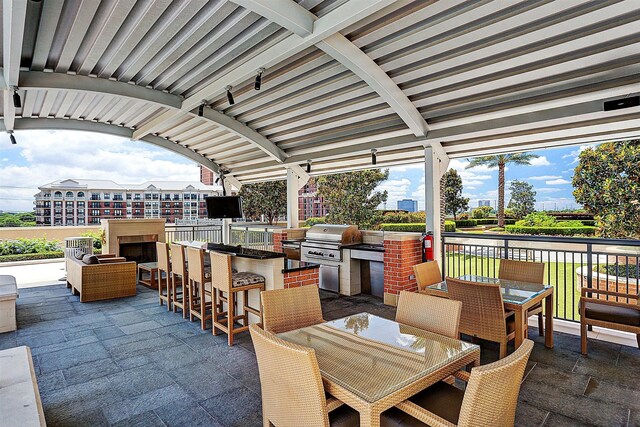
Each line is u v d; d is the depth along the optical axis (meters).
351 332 2.22
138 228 8.14
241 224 12.66
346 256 6.08
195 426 2.38
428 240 5.18
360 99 4.78
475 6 2.88
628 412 2.51
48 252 10.48
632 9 2.67
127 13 3.31
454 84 4.00
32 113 6.22
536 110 4.02
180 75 4.66
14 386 2.01
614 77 3.36
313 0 2.94
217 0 3.10
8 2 2.55
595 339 3.87
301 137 6.35
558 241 4.37
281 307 2.49
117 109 6.27
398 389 1.53
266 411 1.81
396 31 3.31
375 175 15.30
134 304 5.49
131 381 3.00
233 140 7.42
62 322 4.59
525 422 2.40
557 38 3.07
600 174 10.84
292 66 4.28
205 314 4.42
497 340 2.98
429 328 2.31
